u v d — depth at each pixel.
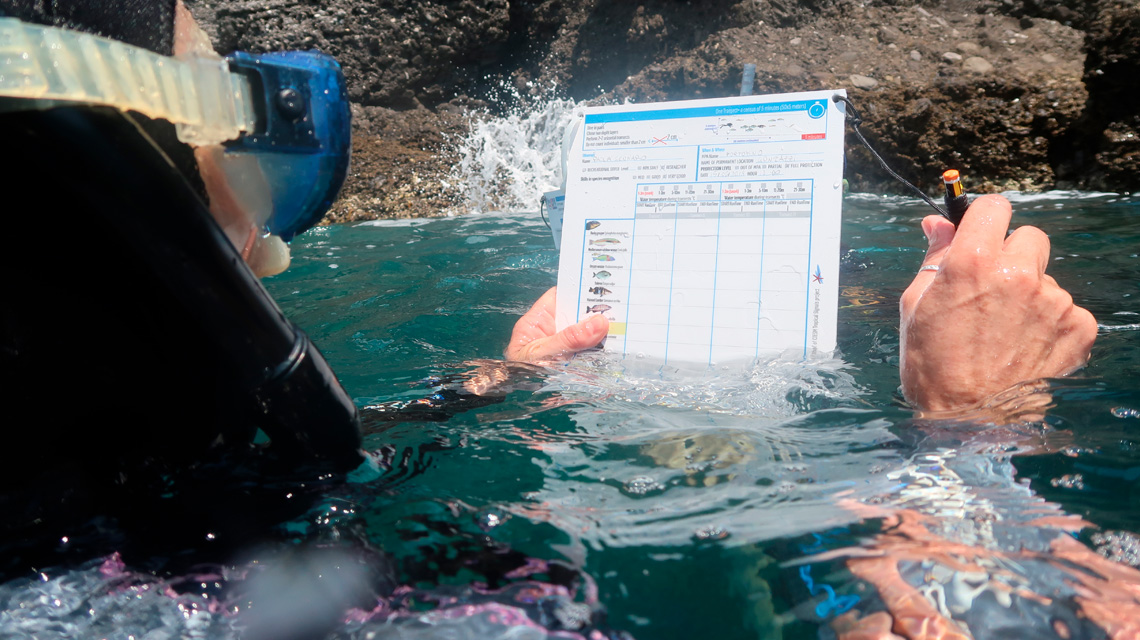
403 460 1.37
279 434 1.12
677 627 0.92
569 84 7.66
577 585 0.99
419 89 7.53
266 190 1.03
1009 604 0.90
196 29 1.01
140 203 0.84
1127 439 1.27
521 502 1.22
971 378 1.46
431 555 1.06
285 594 0.96
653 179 1.94
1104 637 0.85
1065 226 3.95
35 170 0.81
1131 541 1.01
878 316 2.39
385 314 2.96
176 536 1.06
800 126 1.84
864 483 1.23
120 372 1.01
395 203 6.15
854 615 0.92
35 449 0.99
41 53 0.74
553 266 3.79
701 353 1.84
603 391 1.78
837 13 6.77
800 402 1.63
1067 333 1.47
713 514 1.17
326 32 7.28
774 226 1.83
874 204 5.22
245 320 0.96
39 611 0.92
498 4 7.50
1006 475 1.20
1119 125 5.54
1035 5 6.23
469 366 2.06
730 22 6.92
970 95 5.83
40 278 0.90
